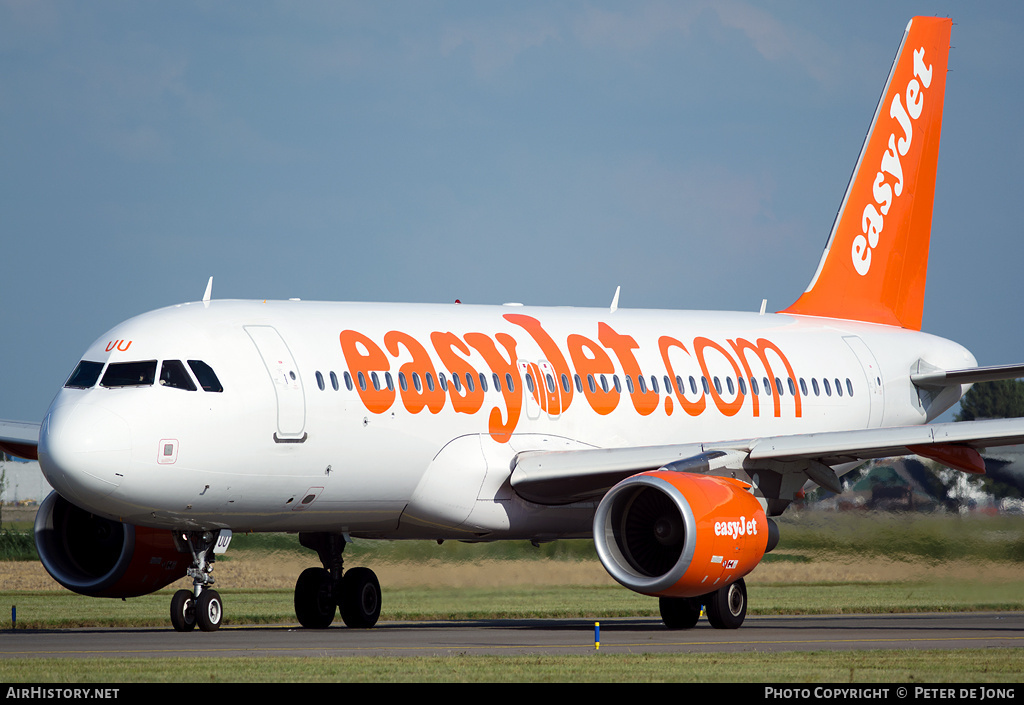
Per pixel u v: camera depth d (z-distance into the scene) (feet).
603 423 278.46
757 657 174.29
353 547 321.32
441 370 252.62
